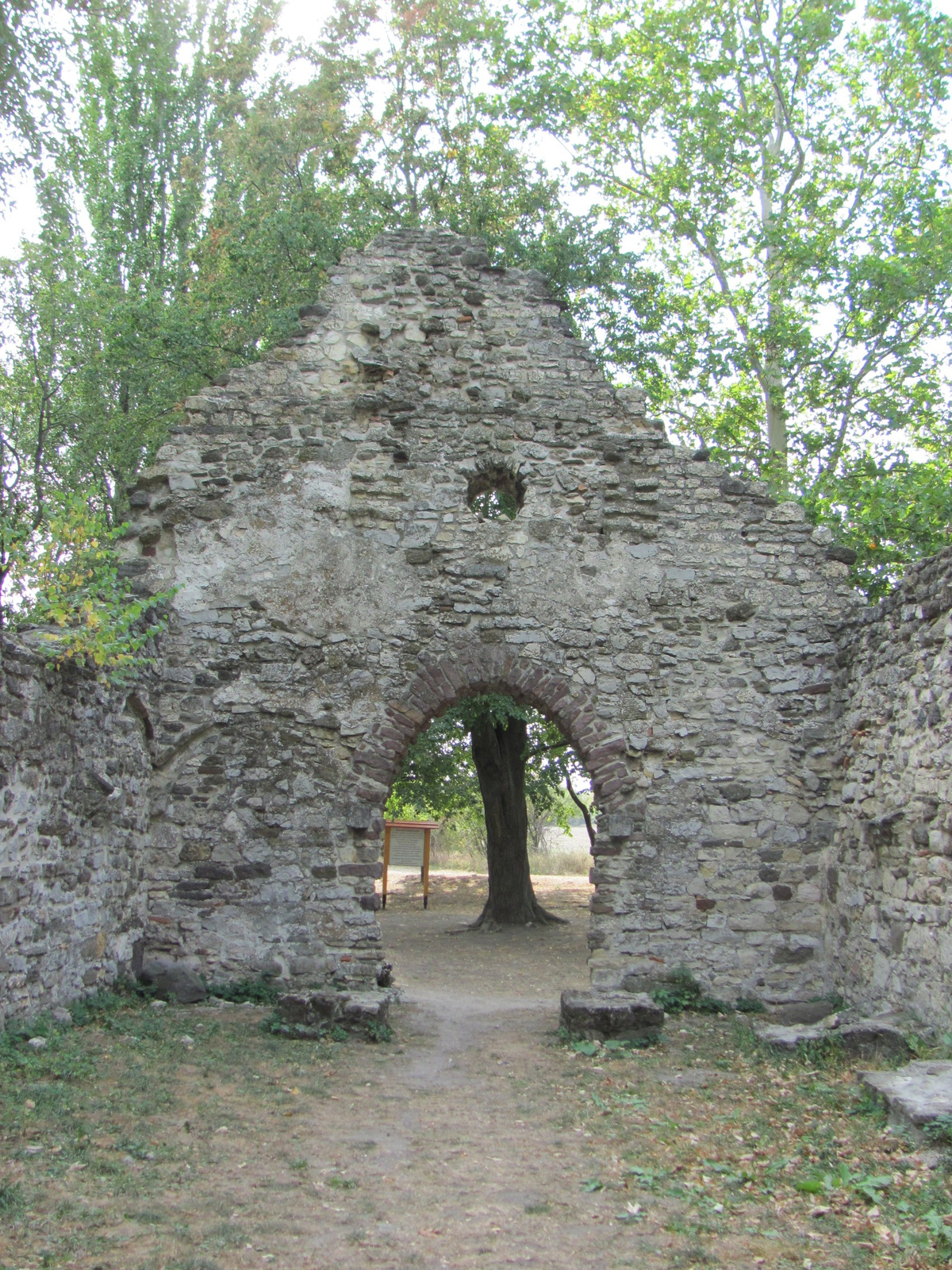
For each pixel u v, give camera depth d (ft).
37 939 23.38
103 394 62.08
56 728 24.48
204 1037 25.36
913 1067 20.53
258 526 34.17
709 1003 31.81
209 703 33.06
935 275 52.70
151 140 69.21
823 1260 12.94
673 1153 17.48
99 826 27.50
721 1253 13.26
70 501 28.02
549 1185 16.01
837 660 33.65
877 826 27.68
